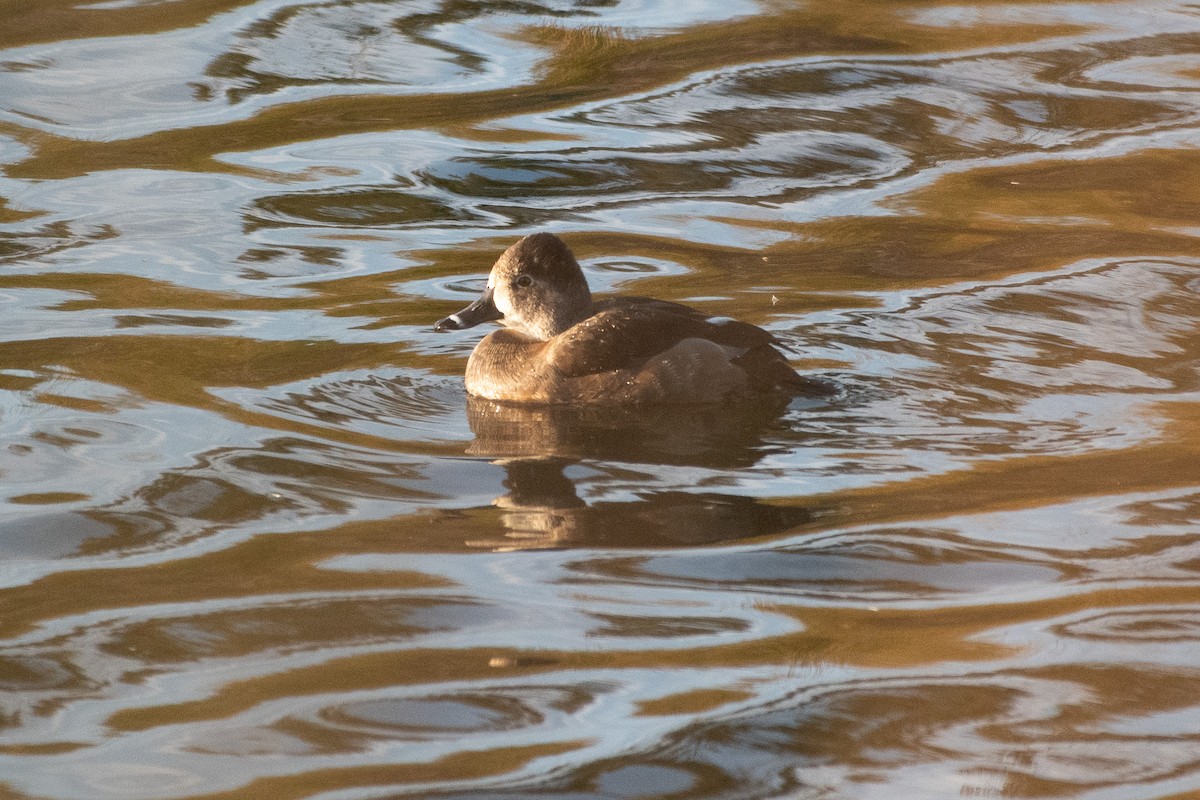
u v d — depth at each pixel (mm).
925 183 18500
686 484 10758
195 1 24438
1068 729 7555
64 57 21844
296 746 7402
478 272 15656
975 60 22766
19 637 8500
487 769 7180
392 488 10719
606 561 9508
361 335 13969
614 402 12383
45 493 10469
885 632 8570
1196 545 9664
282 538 9844
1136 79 22156
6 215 16797
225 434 11617
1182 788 7059
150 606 8891
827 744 7410
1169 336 13688
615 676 8078
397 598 8992
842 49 23047
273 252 16062
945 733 7512
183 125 19828
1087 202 17812
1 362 12969
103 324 13953
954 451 11281
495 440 11688
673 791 7016
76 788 7059
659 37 23641
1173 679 8039
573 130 19875
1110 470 10875
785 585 9156
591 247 16391
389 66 22188
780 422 11875
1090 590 9055
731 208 17641
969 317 14148
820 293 14945
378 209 17391
